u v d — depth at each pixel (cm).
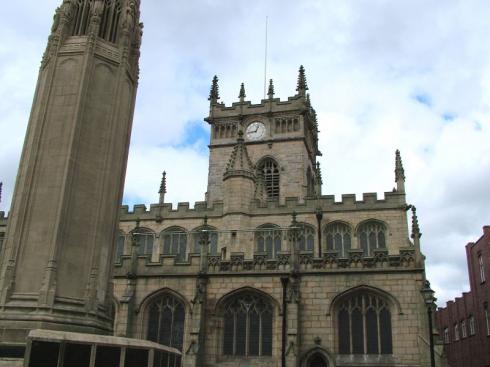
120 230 6406
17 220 3019
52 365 2233
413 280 3775
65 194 3023
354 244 5747
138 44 3788
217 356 3903
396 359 3631
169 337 4050
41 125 3231
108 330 3059
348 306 3866
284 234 5847
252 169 6109
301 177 7012
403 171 5947
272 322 3912
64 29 3500
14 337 2673
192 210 6297
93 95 3344
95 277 3012
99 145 3284
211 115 7556
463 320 6844
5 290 2841
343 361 3697
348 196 5959
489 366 5712
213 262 4141
